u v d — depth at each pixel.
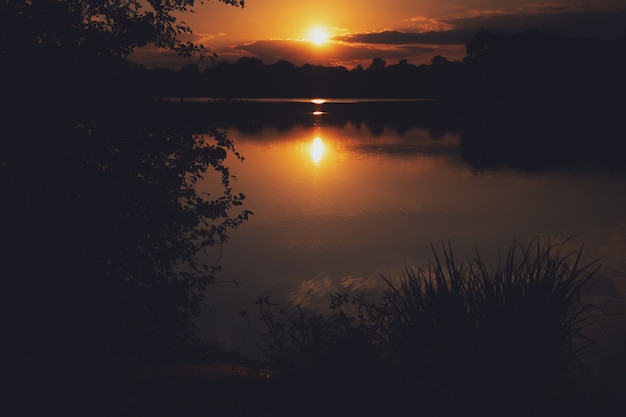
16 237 5.66
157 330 6.58
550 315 4.82
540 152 41.94
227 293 11.55
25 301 5.74
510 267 5.19
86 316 6.04
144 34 6.27
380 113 105.12
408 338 4.78
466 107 117.50
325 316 10.08
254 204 21.92
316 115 99.19
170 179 6.45
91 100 6.02
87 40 6.11
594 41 98.56
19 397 3.66
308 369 4.07
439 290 5.02
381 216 19.94
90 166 6.07
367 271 13.29
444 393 4.09
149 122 6.26
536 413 4.00
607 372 6.32
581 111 93.06
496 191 25.59
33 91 5.73
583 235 16.94
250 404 3.69
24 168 5.66
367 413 3.64
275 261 13.95
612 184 27.45
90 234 5.93
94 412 3.49
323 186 26.72
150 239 6.43
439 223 18.86
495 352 4.66
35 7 5.71
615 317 8.65
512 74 105.69
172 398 3.74
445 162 36.69
